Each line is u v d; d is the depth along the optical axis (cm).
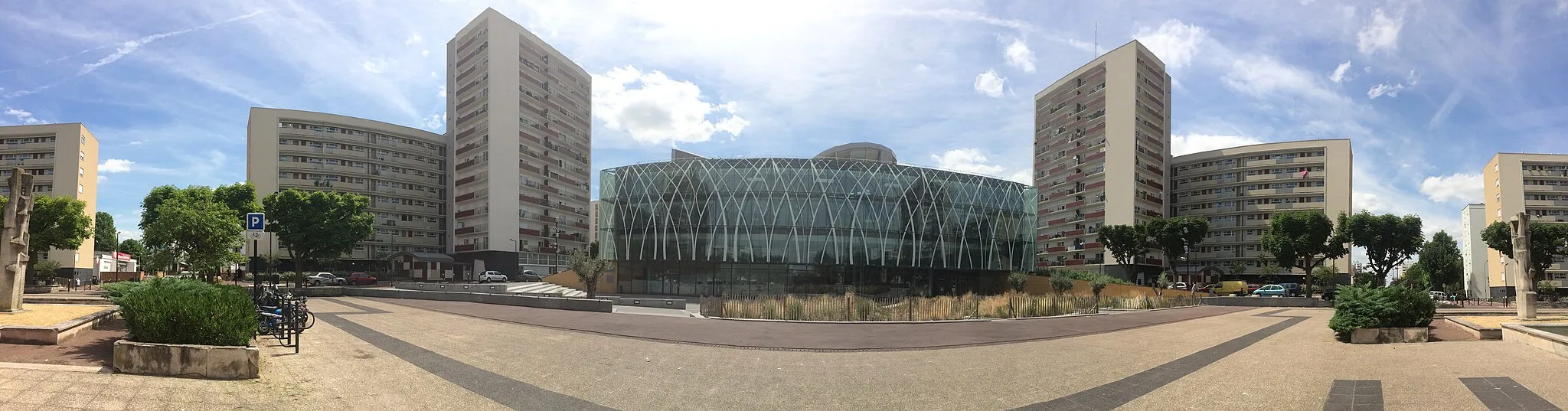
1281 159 9725
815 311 2603
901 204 5828
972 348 1591
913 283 5834
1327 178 9375
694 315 2675
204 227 3155
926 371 1206
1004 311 2841
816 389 1022
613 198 6159
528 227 8931
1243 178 9981
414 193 9656
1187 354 1459
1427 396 918
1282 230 6844
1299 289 6406
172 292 1045
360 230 6925
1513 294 8206
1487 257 9712
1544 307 4691
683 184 5794
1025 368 1248
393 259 7775
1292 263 6875
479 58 8894
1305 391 975
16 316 1404
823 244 5597
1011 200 6612
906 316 2577
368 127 9381
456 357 1246
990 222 6369
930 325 2331
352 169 9225
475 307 2808
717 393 977
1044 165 10712
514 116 8800
